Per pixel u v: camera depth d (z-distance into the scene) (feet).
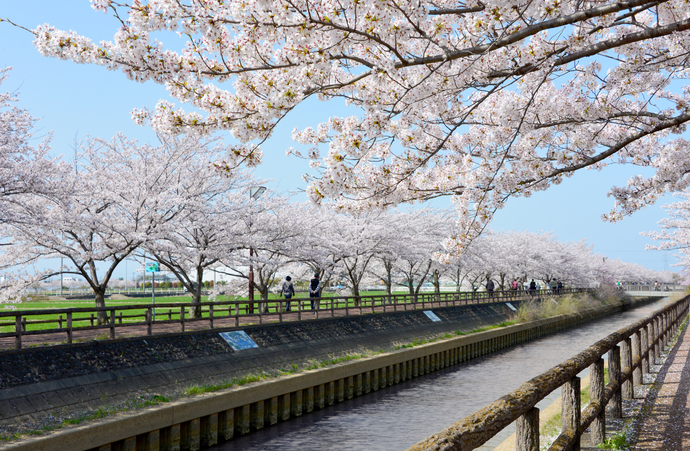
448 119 21.67
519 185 21.30
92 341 39.19
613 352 20.56
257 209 80.89
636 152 25.23
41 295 141.90
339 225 108.06
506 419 8.27
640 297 237.04
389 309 94.02
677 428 18.35
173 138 67.87
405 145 22.21
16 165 50.34
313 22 14.94
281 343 57.62
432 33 16.89
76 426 31.81
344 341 67.10
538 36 19.30
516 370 77.87
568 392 14.07
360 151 18.38
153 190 67.15
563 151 22.65
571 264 216.13
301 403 51.49
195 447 39.86
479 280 204.85
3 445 28.17
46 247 60.03
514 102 21.70
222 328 52.16
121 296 175.42
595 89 21.70
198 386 43.75
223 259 76.23
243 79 16.79
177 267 74.64
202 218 71.67
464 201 21.43
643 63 20.54
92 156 68.80
